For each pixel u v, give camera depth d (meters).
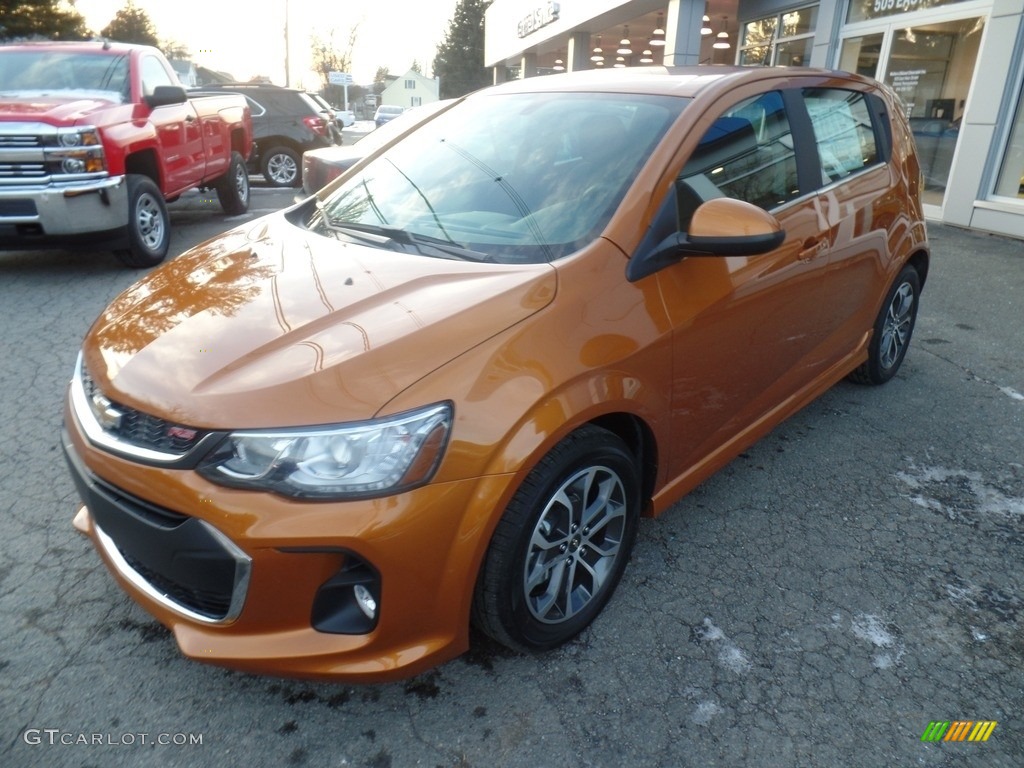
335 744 2.07
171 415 1.92
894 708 2.20
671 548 2.91
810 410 4.09
